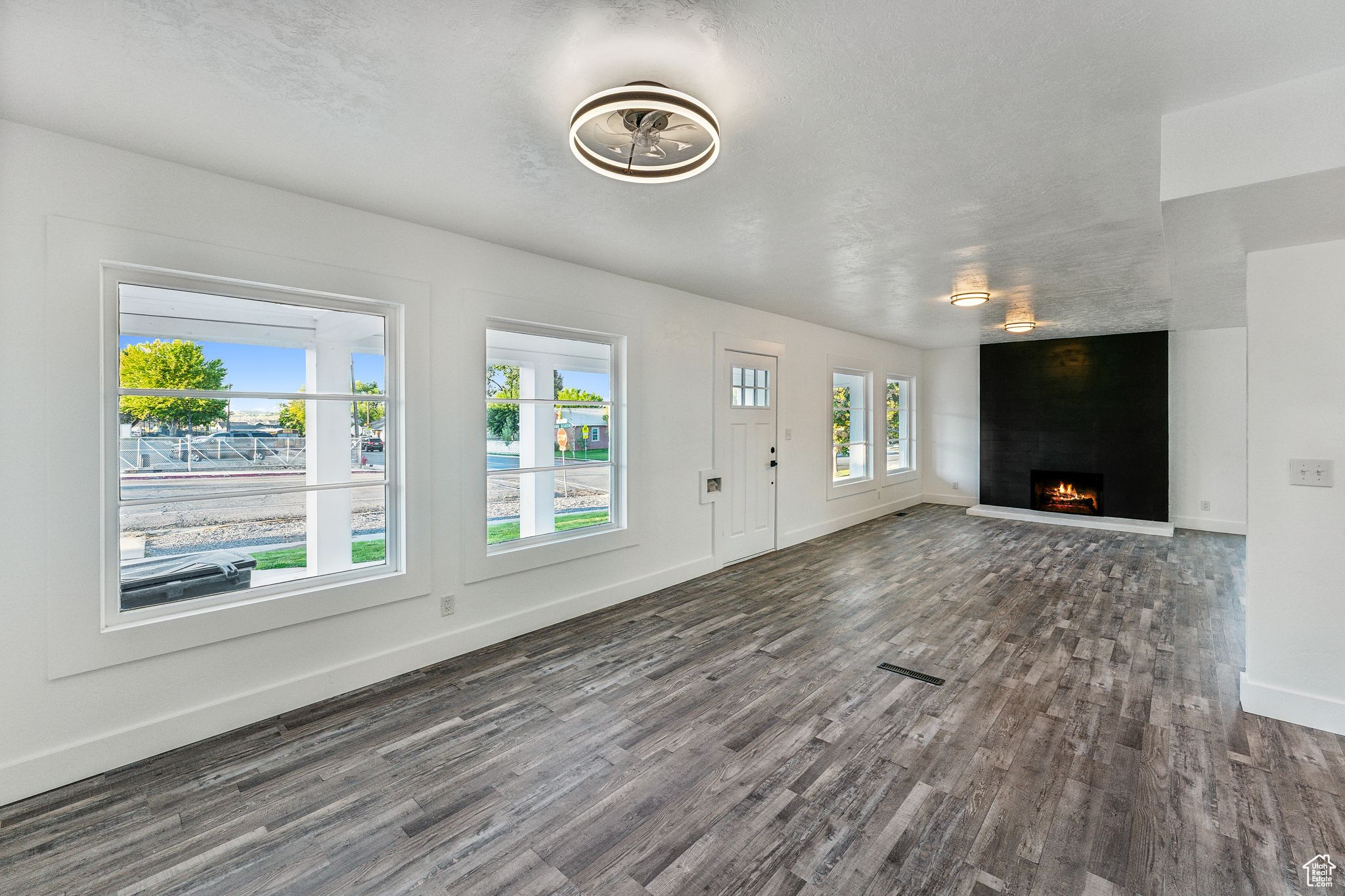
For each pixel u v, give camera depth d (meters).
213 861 1.70
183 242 2.24
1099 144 2.04
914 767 2.14
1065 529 6.54
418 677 2.91
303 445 2.71
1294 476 2.40
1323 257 2.34
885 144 2.05
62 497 2.04
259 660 2.49
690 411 4.61
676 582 4.49
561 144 2.05
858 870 1.65
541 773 2.12
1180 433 6.51
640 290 4.15
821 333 6.23
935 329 6.42
